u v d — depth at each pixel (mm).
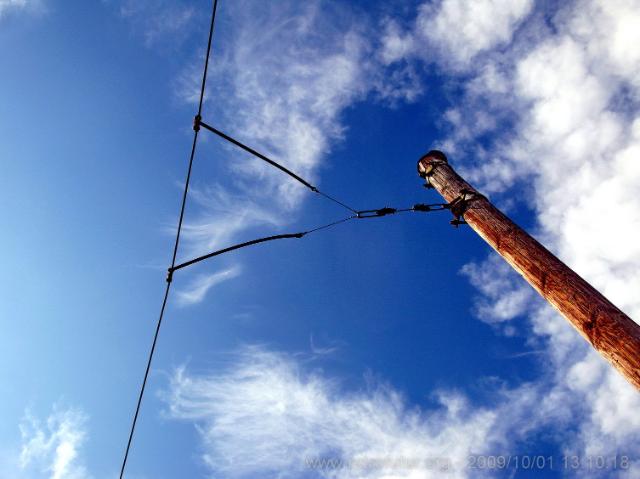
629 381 2844
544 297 3654
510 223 4293
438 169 5617
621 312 3133
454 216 5000
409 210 5184
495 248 4262
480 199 4777
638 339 2877
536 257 3795
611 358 2992
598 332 3107
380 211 5316
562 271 3582
